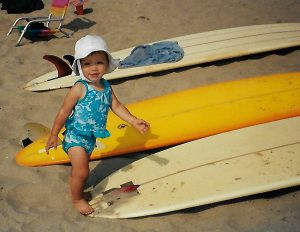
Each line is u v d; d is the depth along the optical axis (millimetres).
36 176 2334
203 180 2148
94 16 4652
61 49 3904
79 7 4633
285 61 3504
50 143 1928
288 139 2367
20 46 3959
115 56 3576
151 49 3465
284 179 2082
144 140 2518
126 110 1987
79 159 1916
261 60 3535
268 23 4289
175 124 2598
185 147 2402
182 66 3355
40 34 4020
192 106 2707
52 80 3285
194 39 3734
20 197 2188
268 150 2293
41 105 3041
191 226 2002
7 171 2369
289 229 1967
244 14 4555
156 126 2588
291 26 3887
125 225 2008
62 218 2055
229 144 2379
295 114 2648
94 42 1781
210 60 3400
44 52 3846
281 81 2869
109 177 2256
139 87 3238
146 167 2289
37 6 4770
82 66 1815
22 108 3002
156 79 3328
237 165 2213
